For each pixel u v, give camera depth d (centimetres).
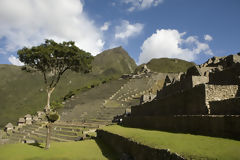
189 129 1001
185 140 814
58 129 3278
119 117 3125
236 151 572
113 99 4981
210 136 834
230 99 916
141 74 7281
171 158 645
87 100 5444
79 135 2511
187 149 665
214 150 611
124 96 5072
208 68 1977
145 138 985
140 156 891
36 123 4703
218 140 734
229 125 757
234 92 1106
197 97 1145
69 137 2523
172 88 2011
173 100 1443
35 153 1391
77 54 2200
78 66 2306
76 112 4578
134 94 5141
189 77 1644
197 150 636
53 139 2603
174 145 745
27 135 3591
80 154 1274
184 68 9706
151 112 1845
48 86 2192
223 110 952
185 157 595
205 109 1058
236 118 725
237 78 1222
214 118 834
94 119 3606
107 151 1352
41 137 3070
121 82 6719
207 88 1083
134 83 6212
